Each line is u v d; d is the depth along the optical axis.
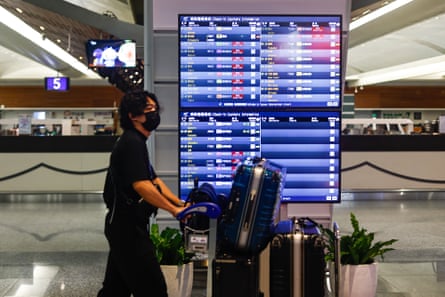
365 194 9.47
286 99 3.52
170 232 3.29
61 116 20.00
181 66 3.51
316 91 3.52
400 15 9.62
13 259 4.89
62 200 9.46
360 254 3.25
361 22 10.22
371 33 11.18
